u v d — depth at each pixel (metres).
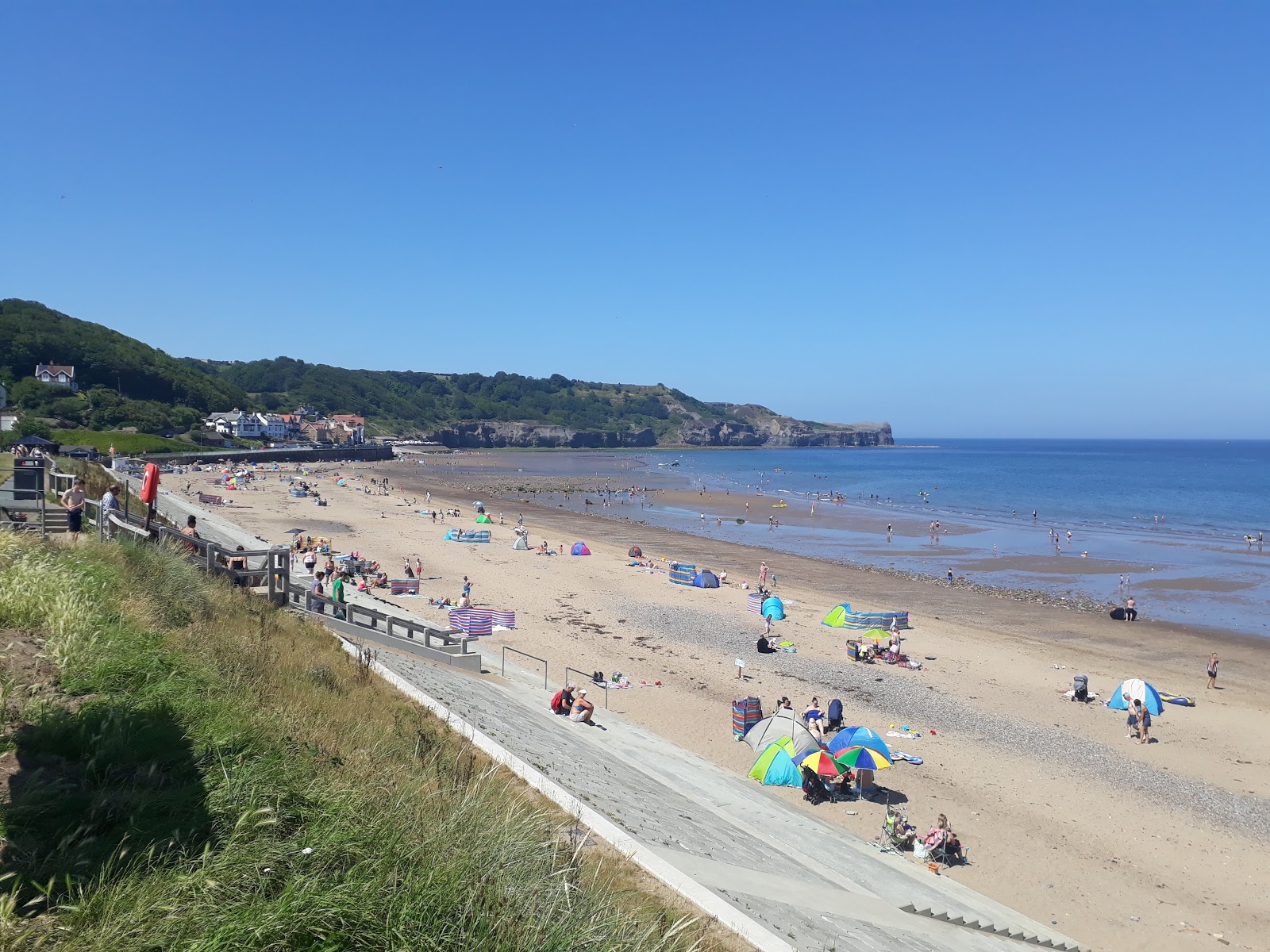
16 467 18.56
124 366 149.50
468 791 7.27
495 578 42.25
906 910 12.06
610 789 12.95
